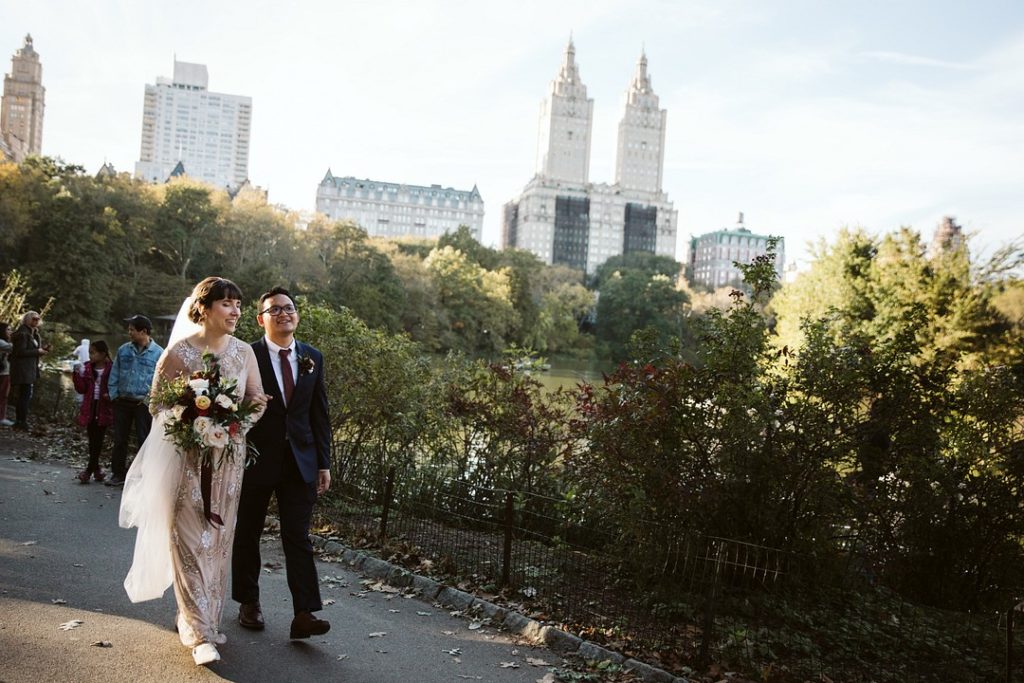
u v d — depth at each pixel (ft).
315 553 24.13
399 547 24.09
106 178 245.04
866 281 76.95
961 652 18.44
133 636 15.85
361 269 244.83
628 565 21.04
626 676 16.10
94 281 199.11
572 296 359.05
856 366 20.92
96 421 31.78
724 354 21.80
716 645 17.74
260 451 16.70
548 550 23.12
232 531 15.89
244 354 16.35
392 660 15.99
